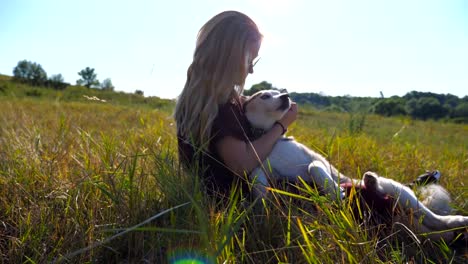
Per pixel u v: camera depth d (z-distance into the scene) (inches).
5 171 118.3
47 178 109.9
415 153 193.8
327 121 457.7
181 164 107.7
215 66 100.7
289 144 116.0
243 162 100.5
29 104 410.0
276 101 110.5
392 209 92.8
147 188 103.3
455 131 601.6
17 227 92.9
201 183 100.0
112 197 94.7
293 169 113.2
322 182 100.1
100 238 88.7
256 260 82.0
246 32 102.1
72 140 139.5
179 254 79.6
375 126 481.1
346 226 81.0
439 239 92.5
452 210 110.0
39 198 101.9
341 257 76.1
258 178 101.3
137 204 94.7
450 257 89.2
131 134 169.2
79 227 89.5
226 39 100.7
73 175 115.3
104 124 238.5
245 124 108.7
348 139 193.5
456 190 135.6
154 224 90.0
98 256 84.4
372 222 94.3
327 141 188.5
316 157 118.9
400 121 577.6
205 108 100.3
